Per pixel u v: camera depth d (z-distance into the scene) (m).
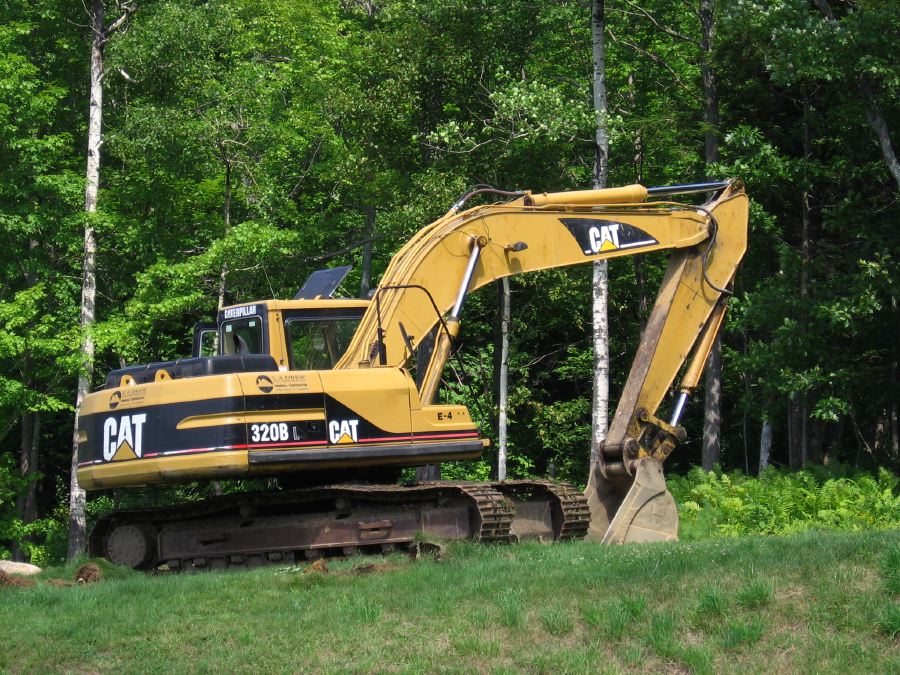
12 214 26.45
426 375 13.35
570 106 24.84
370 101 27.70
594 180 24.39
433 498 12.68
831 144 25.78
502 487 13.77
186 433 12.17
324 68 31.28
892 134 24.41
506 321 27.31
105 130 30.72
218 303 27.80
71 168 30.73
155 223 28.73
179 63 27.30
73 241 27.19
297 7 32.59
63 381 29.31
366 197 28.81
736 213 15.16
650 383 14.64
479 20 27.70
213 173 28.97
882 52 21.05
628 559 10.72
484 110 28.58
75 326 26.14
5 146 26.41
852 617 8.70
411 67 27.34
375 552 12.98
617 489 14.47
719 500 20.34
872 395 26.22
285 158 30.11
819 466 22.77
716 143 27.20
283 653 8.88
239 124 27.72
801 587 9.32
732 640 8.55
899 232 24.19
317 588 10.65
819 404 23.20
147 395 12.47
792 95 26.61
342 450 12.52
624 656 8.56
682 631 8.86
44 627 9.67
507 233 13.91
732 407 35.06
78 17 30.33
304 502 13.00
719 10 22.69
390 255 30.92
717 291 14.91
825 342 23.94
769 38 22.27
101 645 9.26
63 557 29.83
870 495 19.39
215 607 10.18
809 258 24.66
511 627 9.13
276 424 12.26
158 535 13.27
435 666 8.52
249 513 13.01
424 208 25.97
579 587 9.79
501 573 10.58
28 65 26.75
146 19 29.16
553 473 32.22
